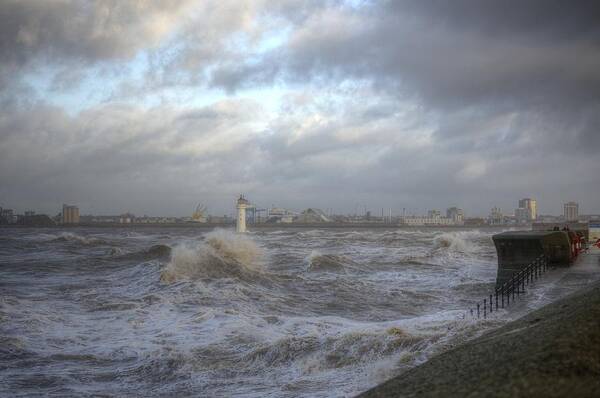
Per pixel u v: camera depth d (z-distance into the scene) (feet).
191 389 36.68
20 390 36.19
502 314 52.65
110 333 52.49
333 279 97.81
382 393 20.56
